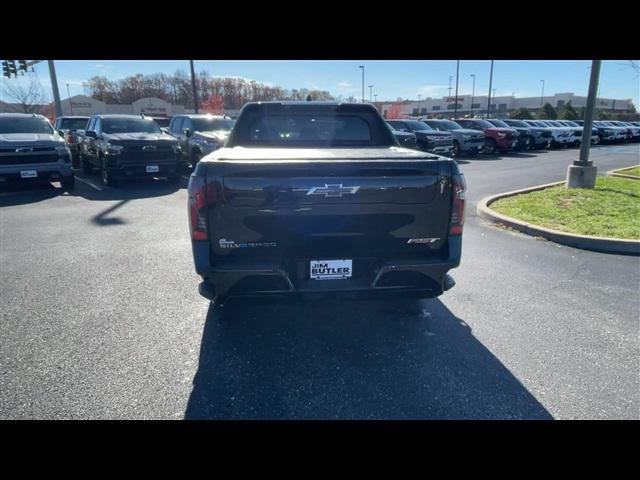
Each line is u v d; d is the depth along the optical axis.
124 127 12.80
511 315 4.01
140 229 7.20
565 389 2.91
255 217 3.05
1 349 3.40
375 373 3.11
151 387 2.93
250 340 3.58
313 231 3.13
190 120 14.47
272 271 3.05
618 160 19.36
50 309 4.12
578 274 5.05
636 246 5.78
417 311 4.10
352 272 3.24
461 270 5.18
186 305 4.23
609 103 106.00
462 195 3.25
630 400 2.79
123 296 4.43
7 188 11.73
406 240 3.25
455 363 3.23
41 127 11.86
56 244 6.30
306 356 3.34
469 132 20.84
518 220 7.13
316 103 4.89
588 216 7.30
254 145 4.89
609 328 3.75
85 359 3.26
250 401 2.80
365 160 3.09
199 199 3.00
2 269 5.23
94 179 13.48
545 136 25.22
